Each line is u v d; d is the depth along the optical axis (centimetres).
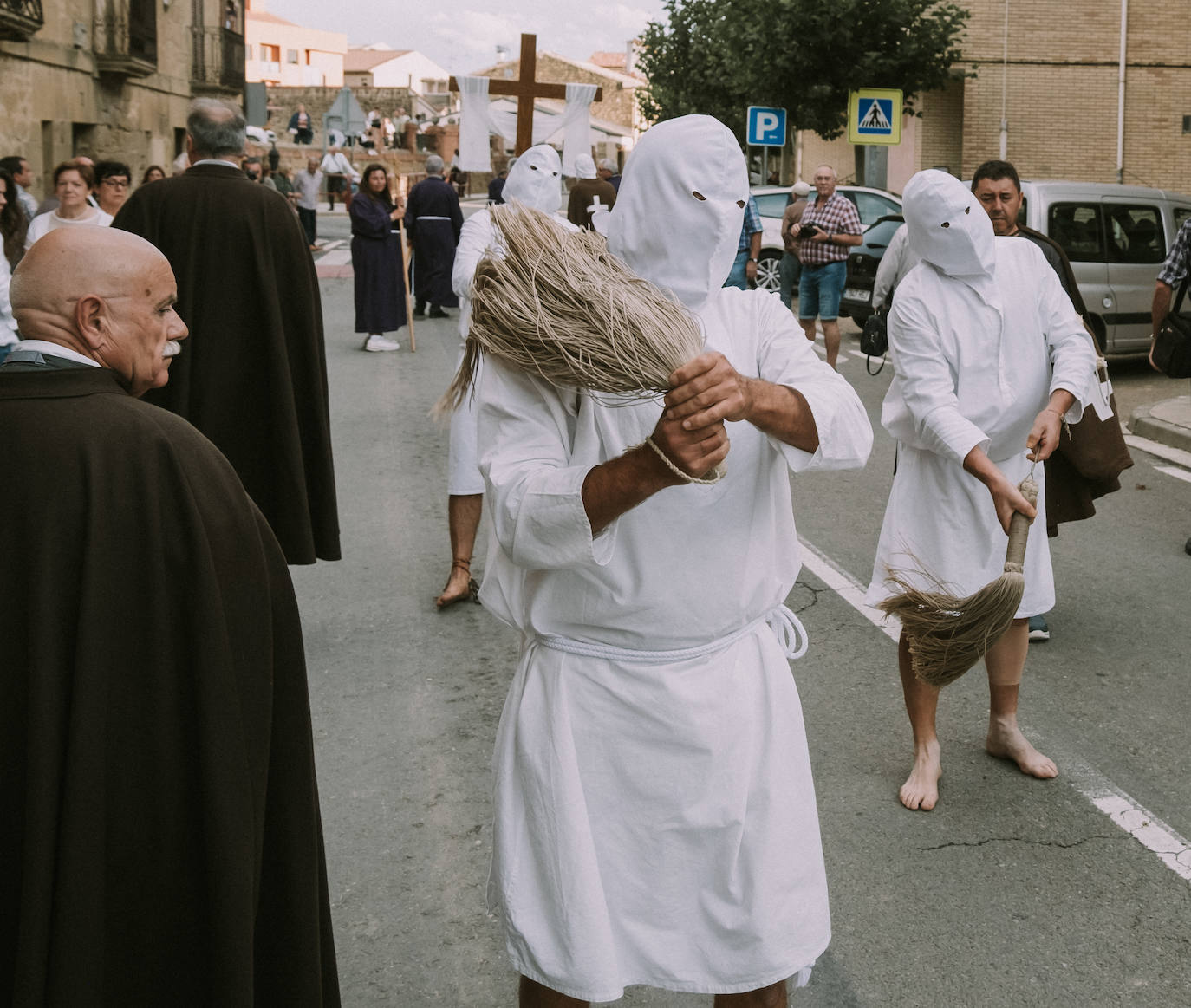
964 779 392
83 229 199
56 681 181
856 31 1917
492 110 1026
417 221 1552
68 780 180
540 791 210
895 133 1716
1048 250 471
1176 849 353
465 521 542
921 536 370
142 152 2231
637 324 184
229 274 436
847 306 1391
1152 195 1169
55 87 1788
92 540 182
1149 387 1134
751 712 213
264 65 9350
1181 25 2083
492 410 205
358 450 845
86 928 182
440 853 351
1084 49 2100
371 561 609
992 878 338
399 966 302
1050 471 446
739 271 1269
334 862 346
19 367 190
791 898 213
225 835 190
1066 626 528
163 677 187
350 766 400
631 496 186
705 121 206
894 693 458
